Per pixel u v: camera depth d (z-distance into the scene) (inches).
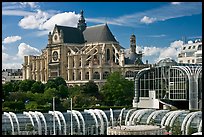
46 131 4953.3
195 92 6727.4
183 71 6934.1
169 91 7258.9
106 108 7490.2
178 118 5014.8
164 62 7509.8
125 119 5639.8
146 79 7687.0
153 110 5610.2
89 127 5285.4
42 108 7504.9
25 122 4877.0
